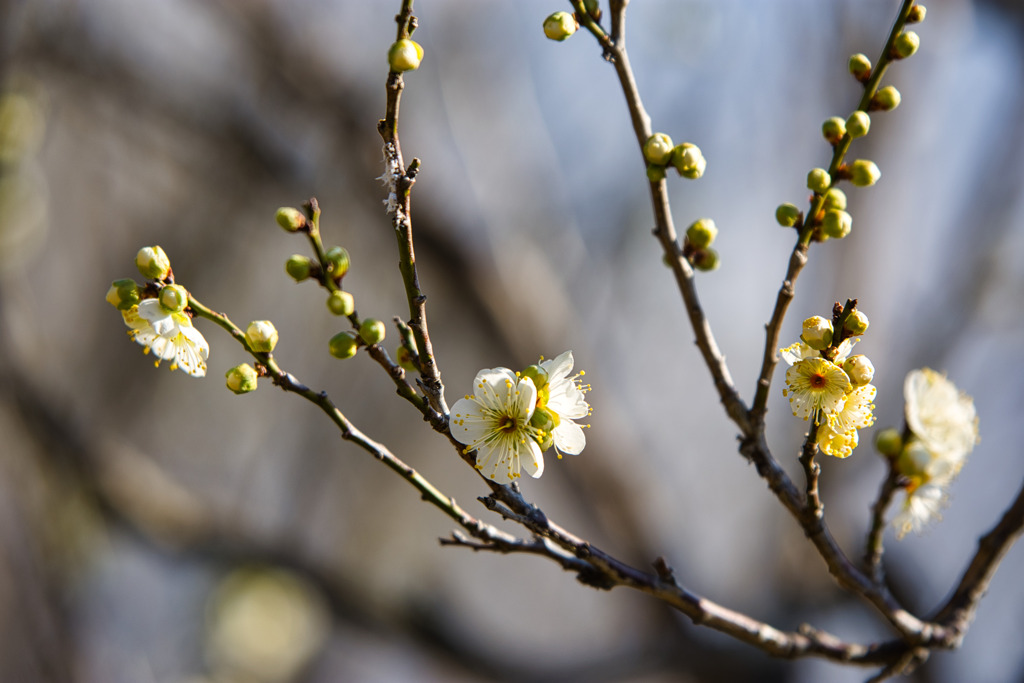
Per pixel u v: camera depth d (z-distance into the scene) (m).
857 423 1.63
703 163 1.69
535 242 5.61
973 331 5.38
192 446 6.78
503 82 5.65
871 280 5.28
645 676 5.16
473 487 7.01
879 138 5.31
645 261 7.16
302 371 6.93
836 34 5.48
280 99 4.95
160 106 5.03
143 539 5.39
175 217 6.63
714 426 7.23
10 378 5.06
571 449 1.59
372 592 5.45
